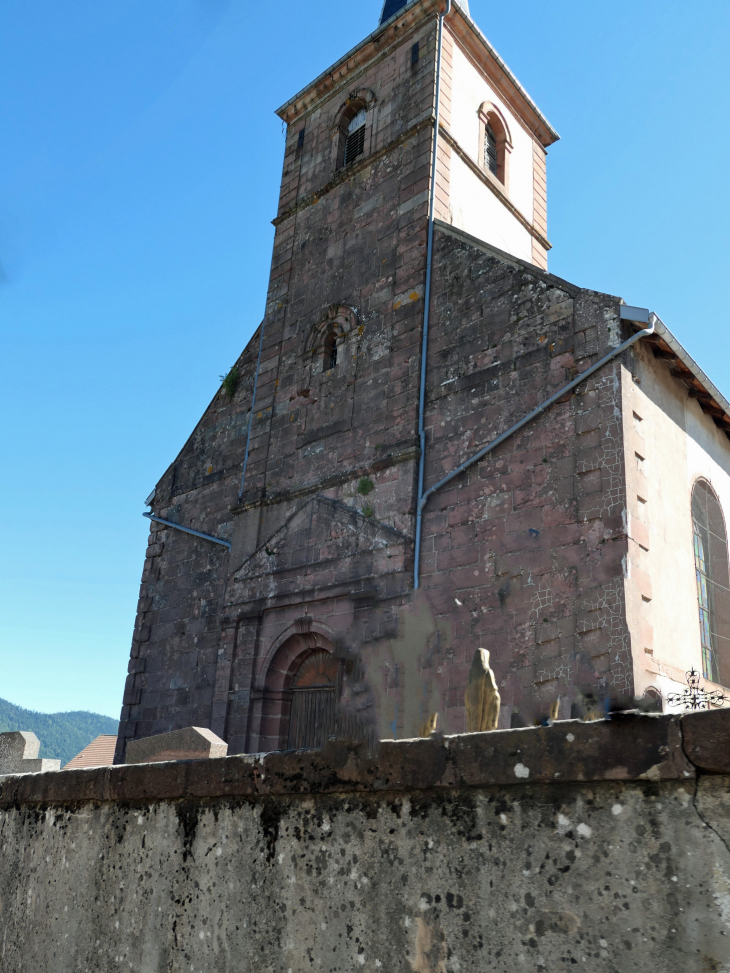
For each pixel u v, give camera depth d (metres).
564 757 3.09
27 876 5.63
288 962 3.82
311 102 20.33
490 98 19.34
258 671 14.96
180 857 4.59
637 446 11.48
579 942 2.91
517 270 13.66
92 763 30.50
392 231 16.36
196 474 19.11
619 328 11.86
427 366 14.46
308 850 3.95
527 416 12.35
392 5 22.97
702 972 2.61
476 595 11.91
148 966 4.48
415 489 13.47
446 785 3.42
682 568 12.02
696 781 2.80
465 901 3.26
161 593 18.42
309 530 15.02
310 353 16.94
